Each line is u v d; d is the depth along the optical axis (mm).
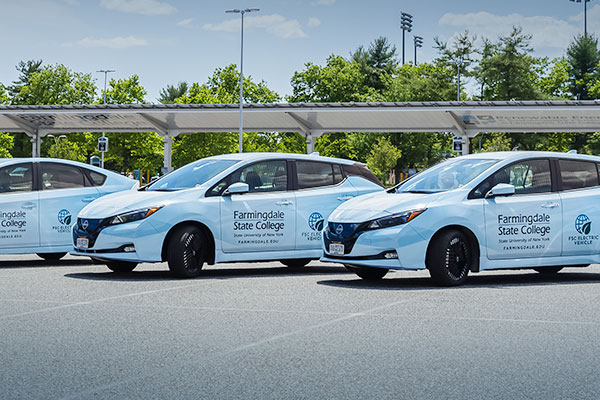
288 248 11680
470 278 11234
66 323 7340
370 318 7660
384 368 5598
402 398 4812
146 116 42750
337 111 39156
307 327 7172
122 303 8578
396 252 9852
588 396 4875
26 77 121125
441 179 10672
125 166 93688
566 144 84688
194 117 42938
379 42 115438
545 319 7629
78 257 14289
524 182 10602
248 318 7645
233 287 9977
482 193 10297
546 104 35812
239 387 5070
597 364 5742
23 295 9141
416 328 7141
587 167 11039
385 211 9992
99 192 13211
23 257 14273
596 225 10820
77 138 91125
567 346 6375
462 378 5316
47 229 12688
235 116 42531
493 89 86062
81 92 91625
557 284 10430
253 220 11398
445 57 90938
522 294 9375
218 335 6793
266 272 12039
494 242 10266
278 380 5254
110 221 10758
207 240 11203
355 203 10477
